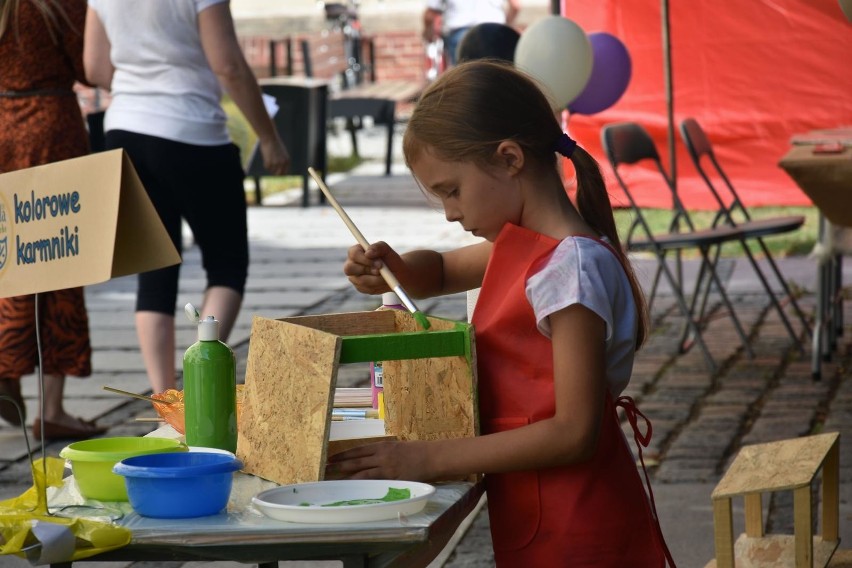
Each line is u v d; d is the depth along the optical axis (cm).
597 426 257
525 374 271
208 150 656
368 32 2419
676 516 536
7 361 652
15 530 226
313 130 1575
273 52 2273
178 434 318
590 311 257
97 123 1171
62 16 649
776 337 877
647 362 822
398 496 243
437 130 269
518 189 273
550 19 746
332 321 297
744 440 648
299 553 228
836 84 1316
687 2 1340
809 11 1314
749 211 1339
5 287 277
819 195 698
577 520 272
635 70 1361
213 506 239
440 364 275
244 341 898
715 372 789
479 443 257
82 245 261
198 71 657
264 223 1464
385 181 1778
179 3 645
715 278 831
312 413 255
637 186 1386
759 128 1342
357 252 310
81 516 241
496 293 276
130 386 797
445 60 1858
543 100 278
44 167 270
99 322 995
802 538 366
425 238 1301
